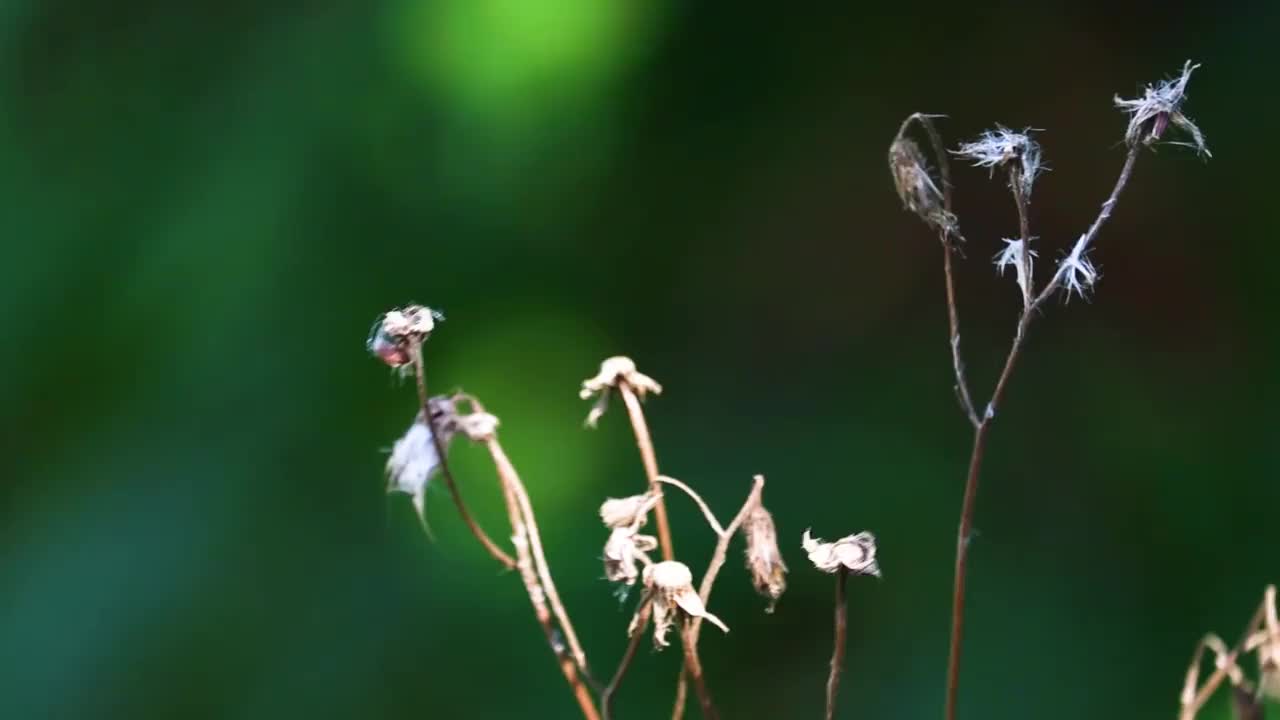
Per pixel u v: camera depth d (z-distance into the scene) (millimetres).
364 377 1469
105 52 1494
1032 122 1669
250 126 1462
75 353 1453
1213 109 1608
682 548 1435
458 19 1466
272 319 1446
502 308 1631
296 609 1395
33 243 1461
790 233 1702
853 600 1402
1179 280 1599
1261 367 1535
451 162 1484
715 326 1694
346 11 1472
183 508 1409
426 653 1382
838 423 1600
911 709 1330
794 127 1690
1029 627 1386
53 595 1379
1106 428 1530
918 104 1688
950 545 1461
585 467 1591
